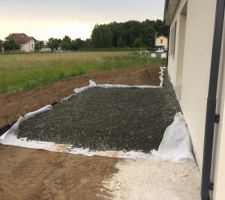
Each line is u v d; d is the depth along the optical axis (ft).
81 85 37.42
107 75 48.70
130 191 11.21
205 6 12.06
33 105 26.20
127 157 14.26
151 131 16.60
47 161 14.08
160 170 12.79
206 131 9.83
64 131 17.26
